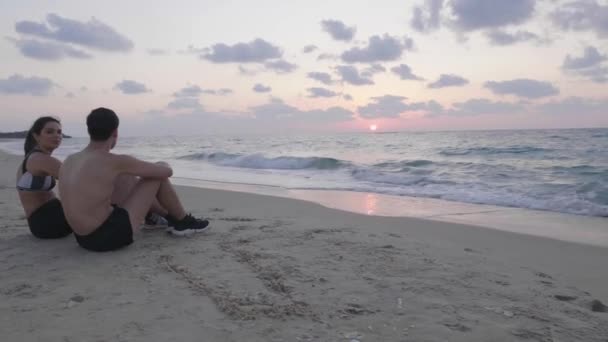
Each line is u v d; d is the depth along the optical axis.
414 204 7.95
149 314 2.35
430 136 45.81
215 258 3.34
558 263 4.11
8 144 55.84
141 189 3.60
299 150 27.39
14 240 3.84
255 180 12.32
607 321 2.50
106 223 3.36
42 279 2.88
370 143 34.53
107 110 3.34
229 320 2.30
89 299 2.55
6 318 2.29
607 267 3.97
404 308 2.53
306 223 4.81
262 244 3.78
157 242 3.75
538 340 2.22
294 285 2.81
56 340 2.05
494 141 29.72
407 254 3.62
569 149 19.22
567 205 7.47
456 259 3.58
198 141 51.09
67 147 35.84
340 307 2.51
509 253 4.48
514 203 7.86
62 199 3.37
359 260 3.39
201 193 8.65
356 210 7.27
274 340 2.11
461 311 2.52
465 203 8.04
